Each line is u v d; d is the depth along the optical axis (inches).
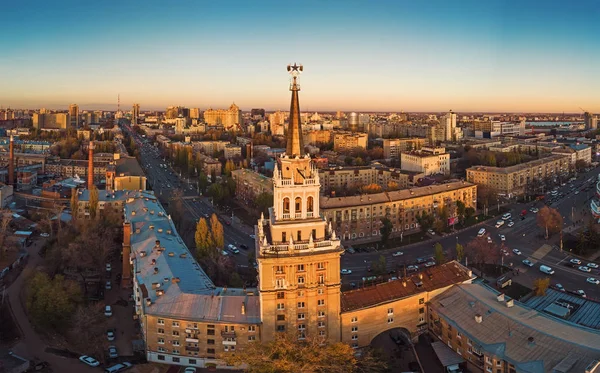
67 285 6264.8
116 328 6097.4
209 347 5098.4
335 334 5118.1
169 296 5393.7
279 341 4352.9
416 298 5565.9
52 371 5123.0
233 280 6820.9
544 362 4291.3
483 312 5177.2
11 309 6599.4
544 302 6732.3
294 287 4926.2
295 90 4909.0
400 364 5221.5
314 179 4931.1
